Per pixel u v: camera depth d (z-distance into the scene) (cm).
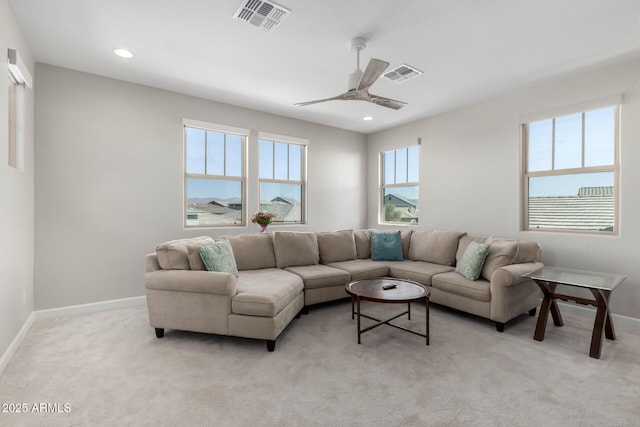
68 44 278
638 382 200
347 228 568
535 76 338
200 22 243
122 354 238
